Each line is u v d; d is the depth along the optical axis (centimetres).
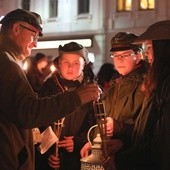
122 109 309
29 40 260
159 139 235
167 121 228
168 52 247
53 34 2073
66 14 2047
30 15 260
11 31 258
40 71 623
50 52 2077
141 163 249
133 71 317
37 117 237
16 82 239
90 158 266
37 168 335
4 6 2167
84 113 334
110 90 326
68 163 324
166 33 250
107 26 1947
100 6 1962
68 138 321
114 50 318
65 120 332
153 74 248
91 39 1973
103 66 573
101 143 266
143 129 253
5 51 251
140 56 320
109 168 253
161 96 240
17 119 238
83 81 342
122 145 280
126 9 1916
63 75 341
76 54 336
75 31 2019
